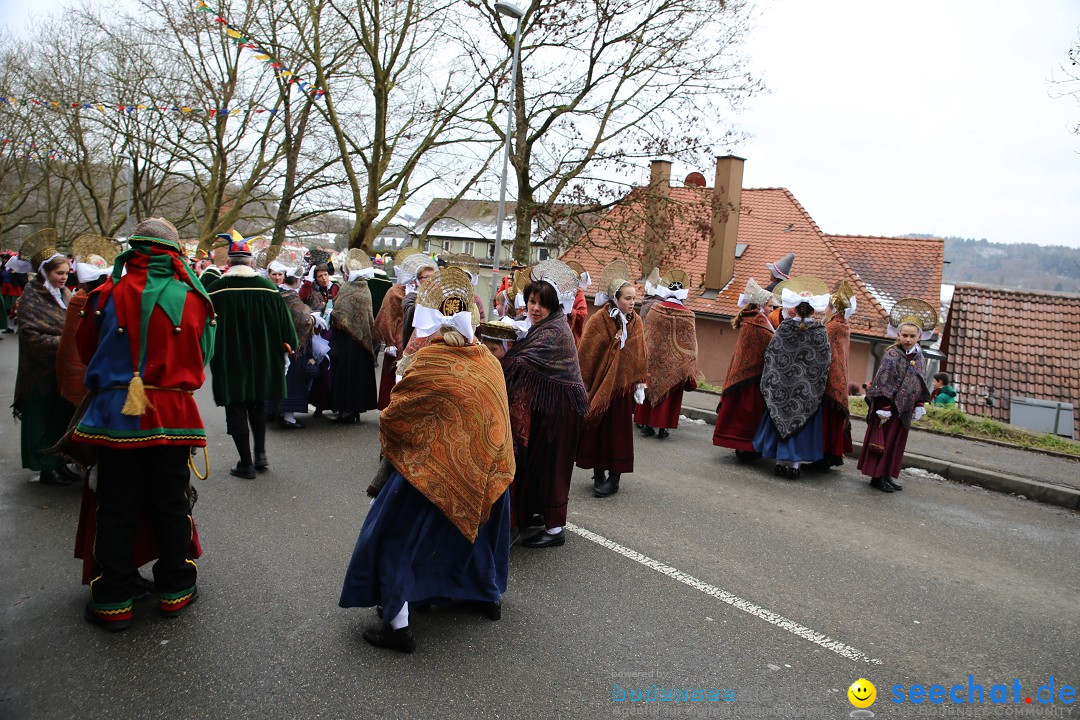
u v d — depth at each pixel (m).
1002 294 22.36
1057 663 4.08
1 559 4.55
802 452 7.45
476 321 3.83
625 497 6.51
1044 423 18.66
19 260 10.83
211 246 22.45
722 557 5.28
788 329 7.44
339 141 19.42
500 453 3.81
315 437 7.96
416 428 3.71
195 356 3.86
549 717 3.31
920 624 4.44
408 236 25.14
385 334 8.48
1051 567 5.58
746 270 24.95
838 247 27.25
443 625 4.05
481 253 38.00
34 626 3.81
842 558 5.42
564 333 5.07
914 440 9.05
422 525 3.75
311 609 4.12
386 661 3.65
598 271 23.34
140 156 26.89
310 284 9.22
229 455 7.10
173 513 3.89
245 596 4.23
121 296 3.74
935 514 6.70
